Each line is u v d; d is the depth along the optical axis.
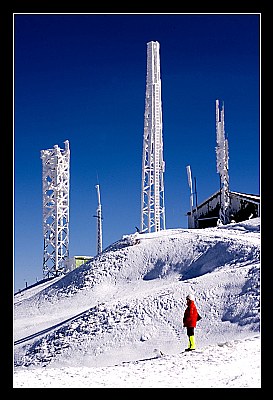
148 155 50.97
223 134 54.62
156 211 50.41
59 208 56.25
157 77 50.94
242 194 56.22
